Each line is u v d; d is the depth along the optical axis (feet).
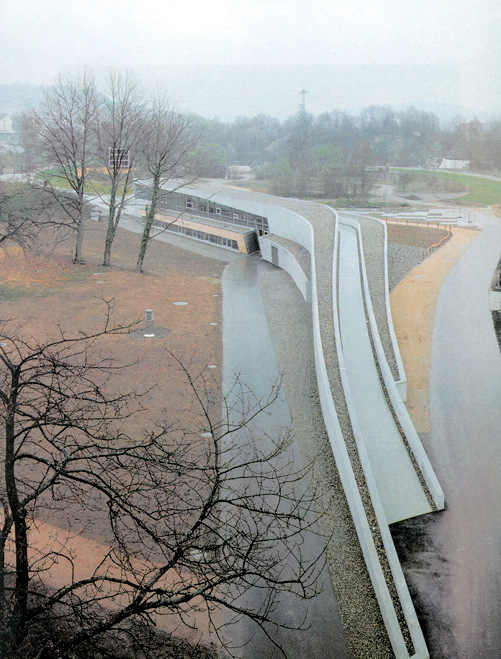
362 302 79.71
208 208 134.31
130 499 33.58
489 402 58.13
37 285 88.43
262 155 147.74
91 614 25.53
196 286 99.45
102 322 80.33
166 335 77.10
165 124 115.14
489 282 82.99
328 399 52.26
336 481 44.98
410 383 61.72
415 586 35.63
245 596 33.32
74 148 101.86
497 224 108.68
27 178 98.02
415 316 76.33
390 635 30.94
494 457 50.19
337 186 139.74
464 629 32.24
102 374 63.31
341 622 32.17
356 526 39.14
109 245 105.50
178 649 28.32
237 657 29.04
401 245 102.22
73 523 38.42
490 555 38.22
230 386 62.69
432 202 126.00
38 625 23.93
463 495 45.16
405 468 47.80
